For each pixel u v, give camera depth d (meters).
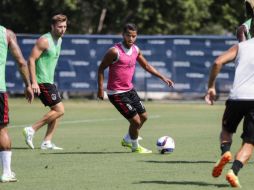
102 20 107.50
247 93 24.86
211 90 25.06
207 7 112.50
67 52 81.50
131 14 106.94
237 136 47.00
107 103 82.88
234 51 25.22
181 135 47.44
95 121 60.72
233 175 24.69
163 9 107.81
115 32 109.00
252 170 29.88
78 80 81.69
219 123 58.31
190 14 108.81
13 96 89.00
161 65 80.06
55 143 42.16
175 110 74.12
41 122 38.97
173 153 36.53
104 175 28.59
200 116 66.38
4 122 26.58
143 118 36.94
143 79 79.94
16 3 104.19
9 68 82.44
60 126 55.59
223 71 78.81
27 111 72.31
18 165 31.83
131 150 37.41
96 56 81.25
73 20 103.69
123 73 36.56
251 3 29.66
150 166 31.33
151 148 39.38
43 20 102.44
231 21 116.31
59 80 81.88
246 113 25.00
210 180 27.11
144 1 106.25
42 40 38.41
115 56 36.41
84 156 35.34
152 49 80.06
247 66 25.08
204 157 34.72
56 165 31.81
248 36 29.72
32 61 38.09
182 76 79.88
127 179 27.48
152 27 108.44
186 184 26.16
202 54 79.50
